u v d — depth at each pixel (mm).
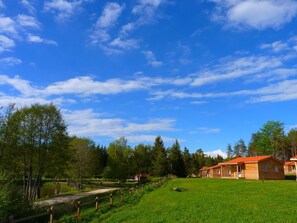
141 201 33875
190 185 53406
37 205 26125
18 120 54031
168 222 20812
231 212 24156
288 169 93375
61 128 59750
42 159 58031
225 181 59406
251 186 46844
